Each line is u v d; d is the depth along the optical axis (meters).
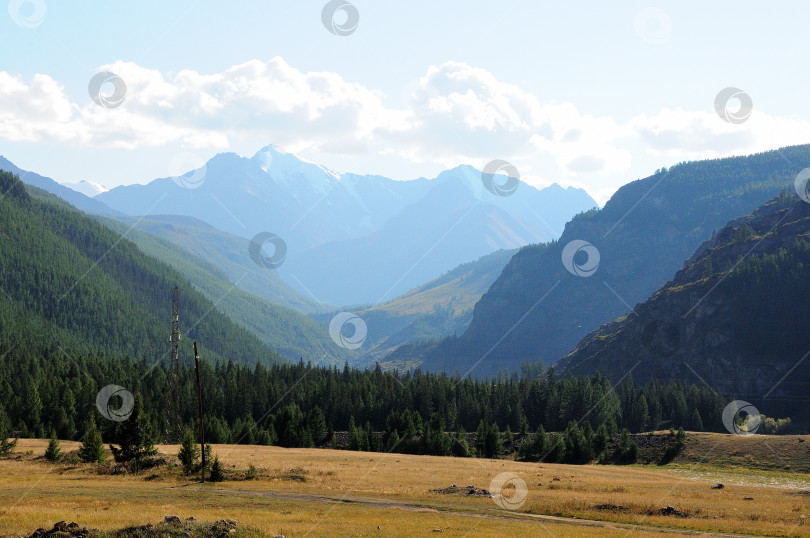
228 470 81.50
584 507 65.00
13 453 106.69
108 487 68.44
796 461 134.75
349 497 67.06
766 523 59.31
